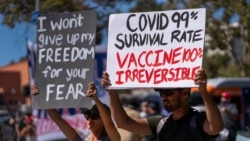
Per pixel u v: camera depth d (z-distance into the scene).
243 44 19.50
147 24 5.37
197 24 5.15
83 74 5.88
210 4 14.52
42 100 6.05
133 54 5.40
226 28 17.66
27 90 14.39
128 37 5.45
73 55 5.96
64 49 6.01
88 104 5.80
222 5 14.16
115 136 5.71
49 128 12.15
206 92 4.78
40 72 6.10
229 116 13.26
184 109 5.10
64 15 6.04
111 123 5.71
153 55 5.30
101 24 13.94
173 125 5.12
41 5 12.00
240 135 9.06
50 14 6.11
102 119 5.77
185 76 5.10
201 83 4.78
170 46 5.24
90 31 5.91
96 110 6.03
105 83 5.46
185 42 5.17
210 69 28.64
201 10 5.14
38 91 6.08
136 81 5.34
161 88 5.17
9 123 14.08
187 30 5.18
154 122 5.43
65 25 6.03
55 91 5.99
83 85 5.85
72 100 5.88
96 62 11.70
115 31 5.50
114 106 5.46
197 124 4.97
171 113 5.54
